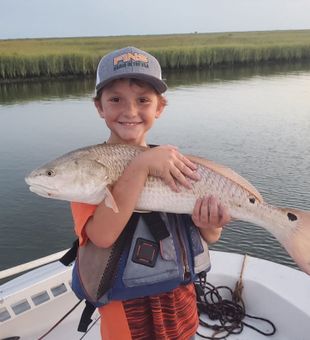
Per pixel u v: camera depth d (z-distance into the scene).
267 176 9.98
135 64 2.11
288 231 2.23
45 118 18.22
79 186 2.15
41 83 31.56
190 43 60.81
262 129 15.35
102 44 62.34
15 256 6.84
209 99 22.81
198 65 41.44
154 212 2.21
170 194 2.15
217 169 2.26
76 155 2.21
